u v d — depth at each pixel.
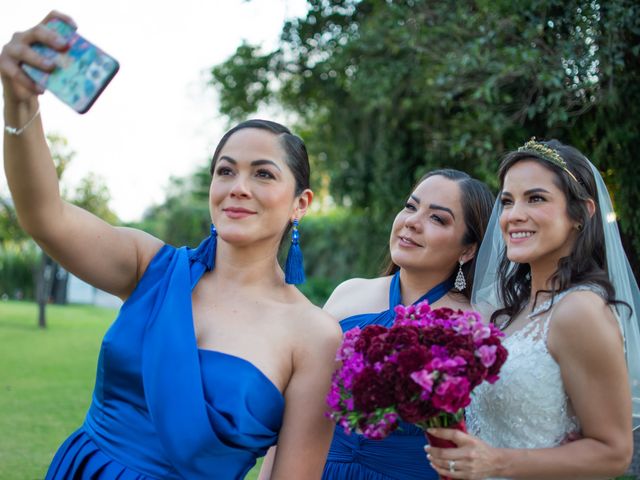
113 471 1.96
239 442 1.95
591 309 2.17
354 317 3.02
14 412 7.30
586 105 5.14
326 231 16.52
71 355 11.56
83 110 1.71
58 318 18.81
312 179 11.79
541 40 5.56
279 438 2.08
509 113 6.26
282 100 10.84
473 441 1.96
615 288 2.46
